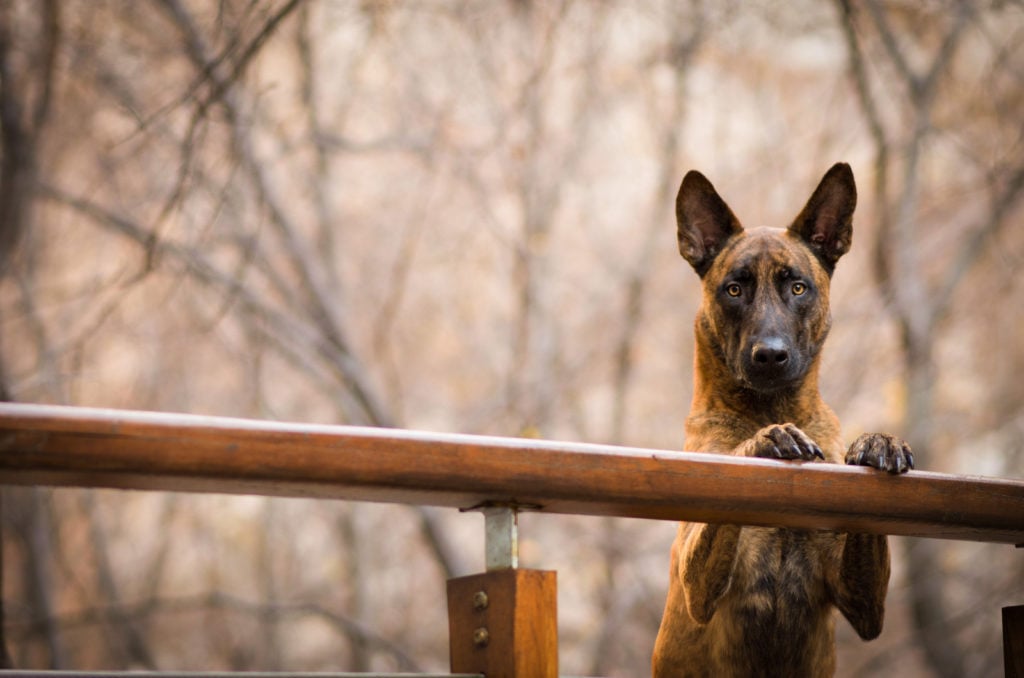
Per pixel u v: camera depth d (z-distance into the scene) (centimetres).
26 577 1981
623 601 1775
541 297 1903
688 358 2130
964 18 1623
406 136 1788
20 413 286
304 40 1619
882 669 1895
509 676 335
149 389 2109
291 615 2223
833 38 1777
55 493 2072
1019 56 1738
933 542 1694
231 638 2494
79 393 1877
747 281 611
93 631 2244
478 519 2258
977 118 1755
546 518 1894
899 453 392
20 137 1429
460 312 2381
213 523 2527
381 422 1697
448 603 355
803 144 2064
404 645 2219
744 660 555
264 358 2017
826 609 562
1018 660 428
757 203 2045
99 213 1521
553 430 1925
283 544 2505
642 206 2270
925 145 1678
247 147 1282
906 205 1691
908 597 1764
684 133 2144
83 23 1489
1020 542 430
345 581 2288
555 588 344
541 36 1762
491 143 1798
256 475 306
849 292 1988
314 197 1873
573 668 1983
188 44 1362
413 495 332
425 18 1752
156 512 2523
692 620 561
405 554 2289
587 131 1942
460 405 2452
